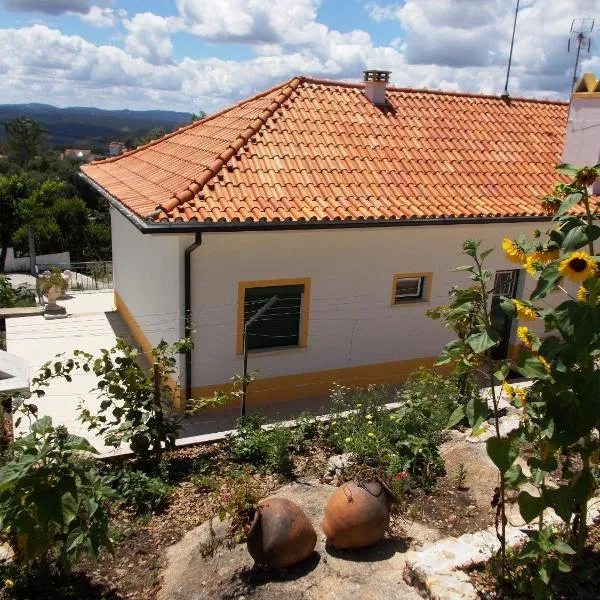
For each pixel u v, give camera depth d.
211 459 6.46
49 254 32.88
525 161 11.83
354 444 5.97
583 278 3.08
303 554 4.45
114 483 5.82
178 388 8.41
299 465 6.16
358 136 10.91
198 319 8.49
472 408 3.32
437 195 9.98
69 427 8.13
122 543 5.00
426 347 10.39
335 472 5.83
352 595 4.03
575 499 3.45
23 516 3.80
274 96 11.62
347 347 9.70
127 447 7.03
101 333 12.49
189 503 5.59
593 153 10.98
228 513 4.89
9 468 3.88
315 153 10.05
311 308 9.24
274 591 4.20
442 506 5.17
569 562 3.82
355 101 11.96
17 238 31.38
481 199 10.22
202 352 8.62
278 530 4.37
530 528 4.32
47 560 4.57
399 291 10.18
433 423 6.32
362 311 9.66
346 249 9.24
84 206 35.47
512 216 9.84
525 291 10.80
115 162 13.69
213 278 8.44
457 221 9.41
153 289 10.05
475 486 5.45
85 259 35.84
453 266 10.20
